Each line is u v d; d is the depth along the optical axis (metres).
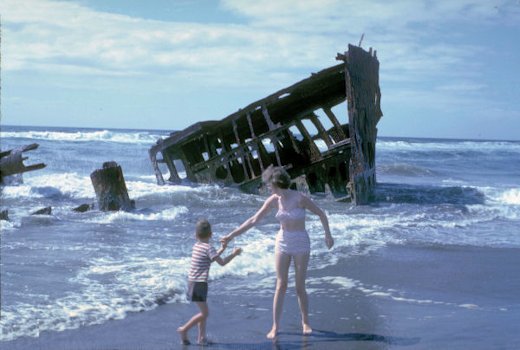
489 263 9.84
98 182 15.67
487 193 21.73
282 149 23.75
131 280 7.77
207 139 21.86
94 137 69.00
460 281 8.41
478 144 99.50
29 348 5.20
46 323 5.88
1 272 7.93
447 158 56.34
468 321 6.33
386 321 6.32
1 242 10.31
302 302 5.93
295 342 5.57
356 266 9.32
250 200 18.75
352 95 18.52
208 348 5.37
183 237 11.70
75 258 9.16
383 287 7.95
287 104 21.70
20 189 19.08
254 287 7.80
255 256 9.55
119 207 15.73
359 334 5.84
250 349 5.36
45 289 7.16
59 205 16.91
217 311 6.62
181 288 7.46
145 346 5.37
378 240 11.83
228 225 13.62
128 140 68.88
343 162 22.56
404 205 18.83
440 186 26.02
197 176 21.81
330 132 21.72
